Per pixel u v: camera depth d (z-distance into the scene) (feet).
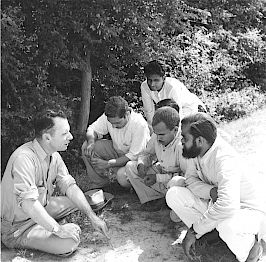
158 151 16.19
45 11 19.88
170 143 15.65
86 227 15.46
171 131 15.34
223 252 13.70
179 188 13.87
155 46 24.48
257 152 22.70
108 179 18.54
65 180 14.76
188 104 19.12
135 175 16.79
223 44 32.19
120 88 25.40
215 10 31.30
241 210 13.07
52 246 13.74
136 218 16.33
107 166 17.37
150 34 23.25
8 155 19.36
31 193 13.38
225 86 31.65
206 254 13.64
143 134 17.17
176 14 24.95
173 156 15.80
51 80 22.66
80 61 21.53
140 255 14.11
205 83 29.32
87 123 23.09
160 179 16.15
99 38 21.75
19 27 18.70
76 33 21.17
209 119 13.17
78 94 24.06
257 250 13.20
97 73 23.73
